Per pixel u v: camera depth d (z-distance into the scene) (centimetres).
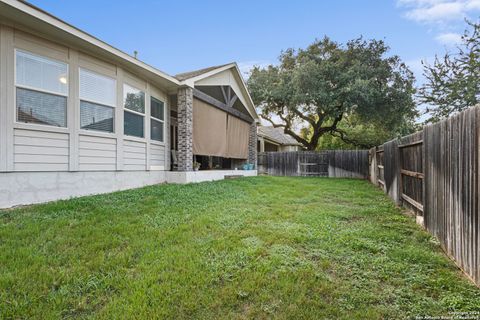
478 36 671
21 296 196
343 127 2098
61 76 513
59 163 508
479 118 227
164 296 200
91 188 569
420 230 375
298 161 1532
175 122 990
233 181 909
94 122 579
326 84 1539
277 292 208
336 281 227
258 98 1728
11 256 256
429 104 799
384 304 196
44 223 352
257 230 359
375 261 266
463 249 250
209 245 299
